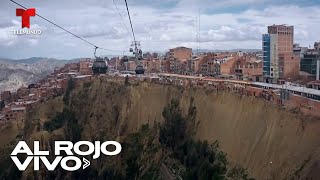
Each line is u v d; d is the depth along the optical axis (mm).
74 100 184875
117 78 193250
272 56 165125
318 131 87625
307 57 167625
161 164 132750
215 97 133625
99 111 176000
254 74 173375
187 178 113188
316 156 82625
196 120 135125
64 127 168375
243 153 105750
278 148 94688
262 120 106500
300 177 83000
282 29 164375
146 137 149875
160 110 158375
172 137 138250
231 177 101500
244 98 119875
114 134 161625
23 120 176250
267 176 92625
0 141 164500
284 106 104875
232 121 118500
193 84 157000
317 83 122125
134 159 142625
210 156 113500
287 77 160000
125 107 168125
